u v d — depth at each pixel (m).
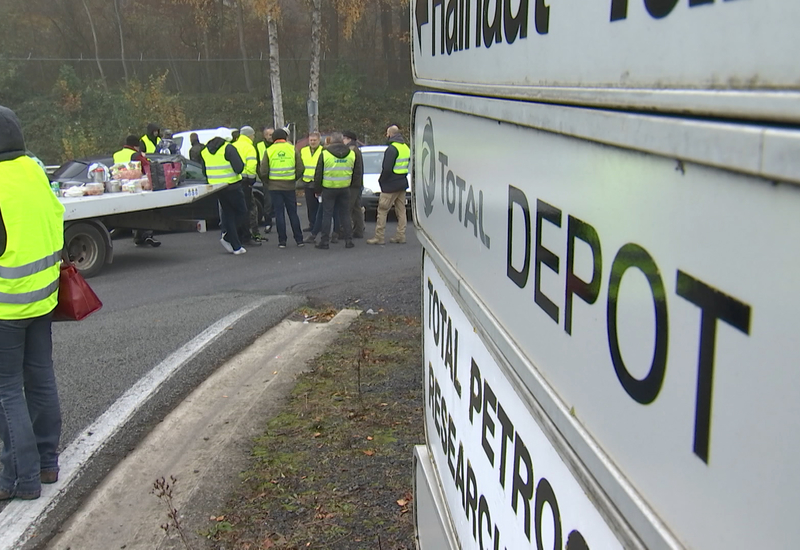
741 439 0.71
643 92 0.88
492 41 1.52
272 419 5.20
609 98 0.96
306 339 7.04
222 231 11.69
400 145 12.06
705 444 0.78
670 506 0.85
